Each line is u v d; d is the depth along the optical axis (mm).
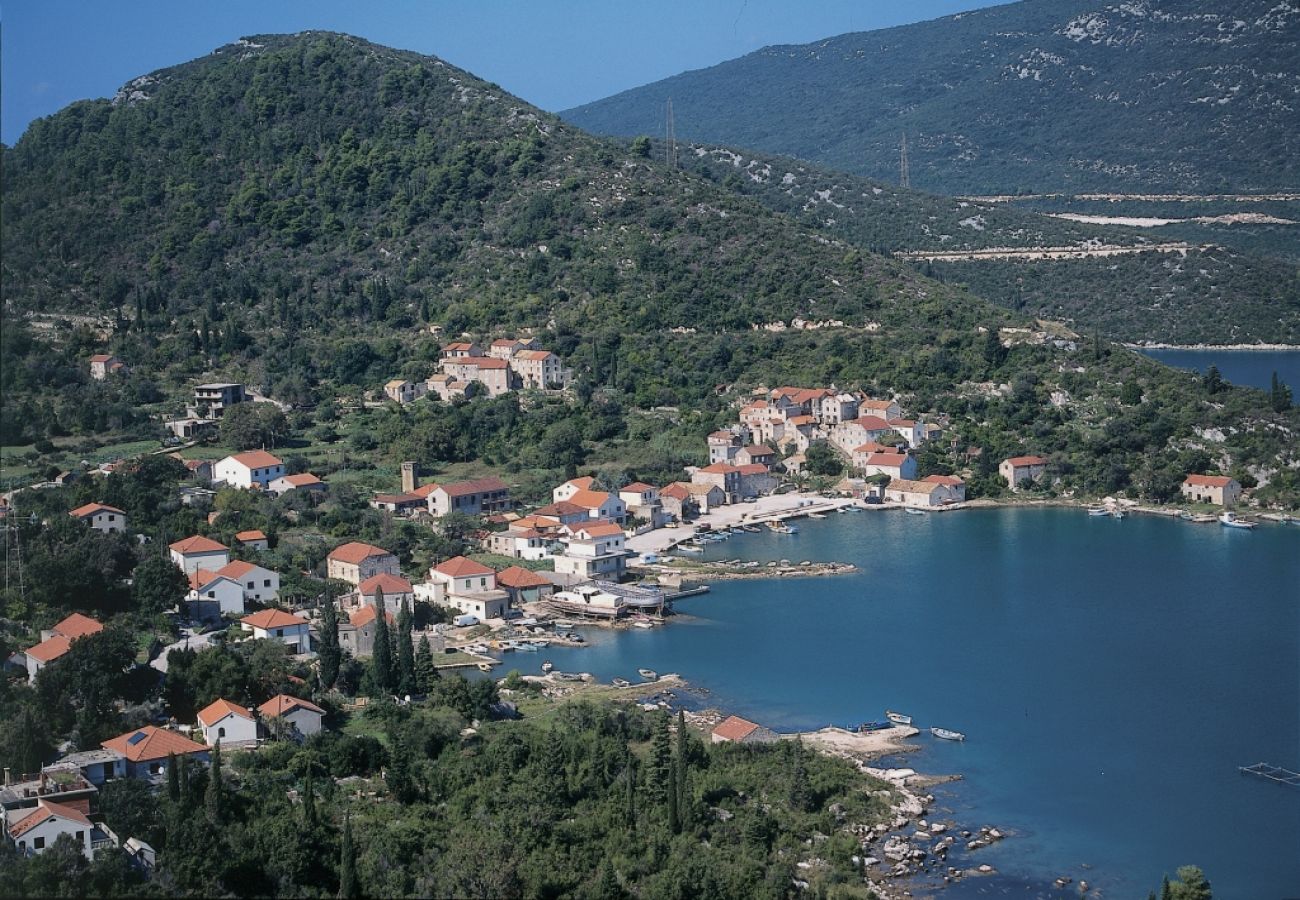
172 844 161875
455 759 196375
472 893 160250
